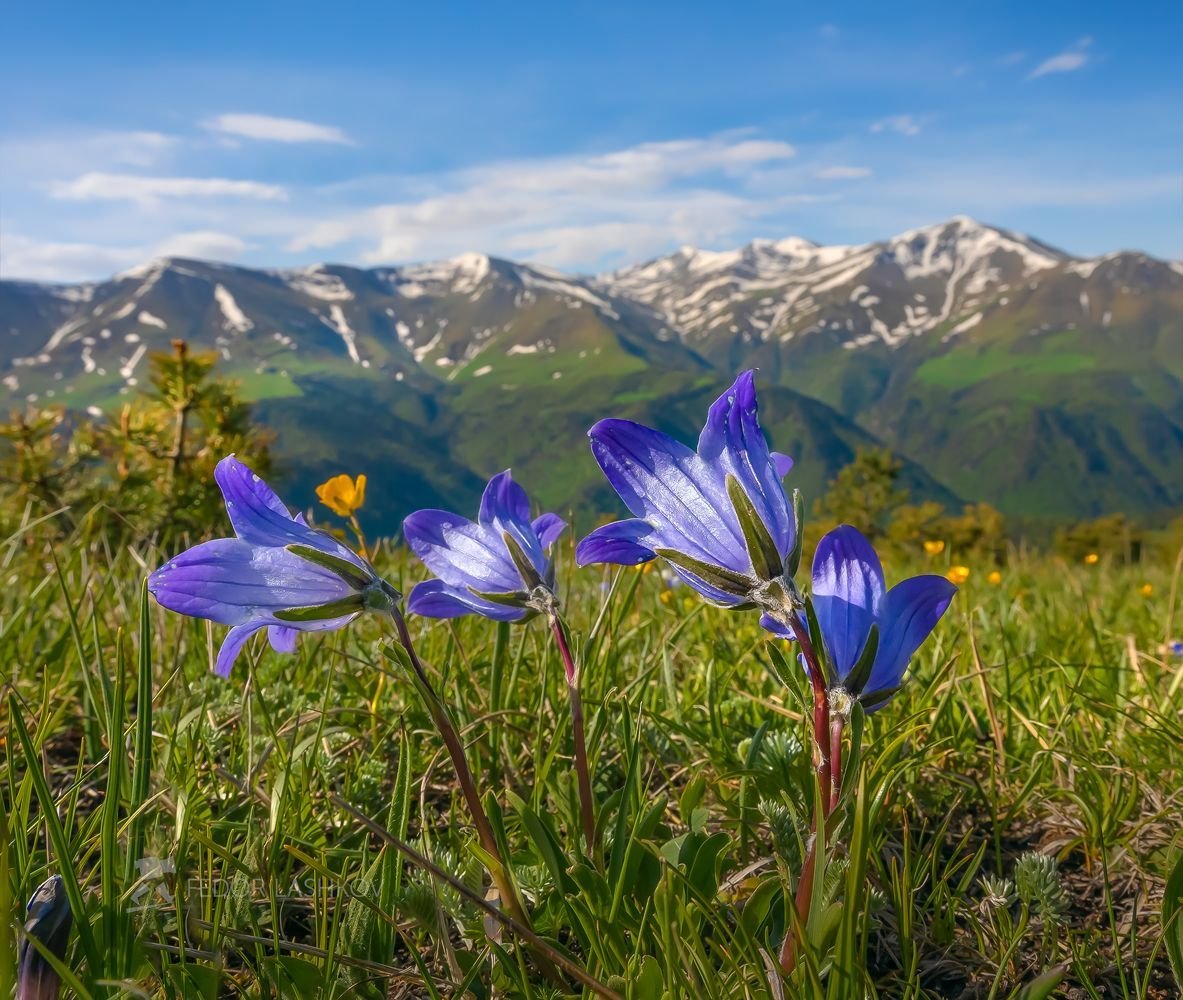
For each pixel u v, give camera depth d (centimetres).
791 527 14
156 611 38
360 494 34
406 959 18
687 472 15
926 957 19
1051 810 25
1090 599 59
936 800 26
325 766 24
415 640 36
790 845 17
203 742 24
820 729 14
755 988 15
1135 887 21
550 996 16
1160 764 27
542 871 18
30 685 31
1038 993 14
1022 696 34
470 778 16
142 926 16
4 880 13
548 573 18
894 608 14
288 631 19
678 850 17
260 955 16
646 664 32
